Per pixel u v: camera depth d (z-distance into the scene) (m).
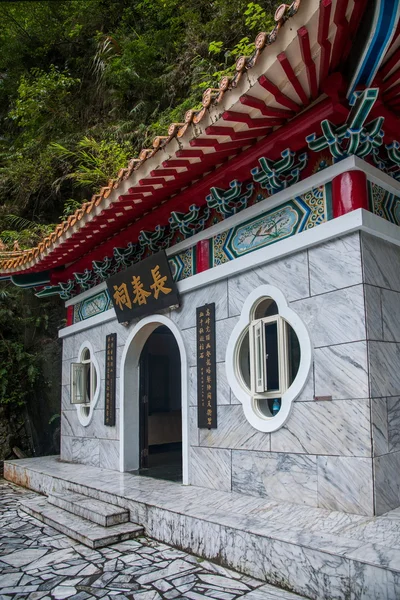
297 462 4.64
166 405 10.32
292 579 3.60
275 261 5.12
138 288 6.98
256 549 3.93
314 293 4.68
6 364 11.73
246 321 5.35
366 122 4.30
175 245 6.58
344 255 4.47
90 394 8.56
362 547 3.39
